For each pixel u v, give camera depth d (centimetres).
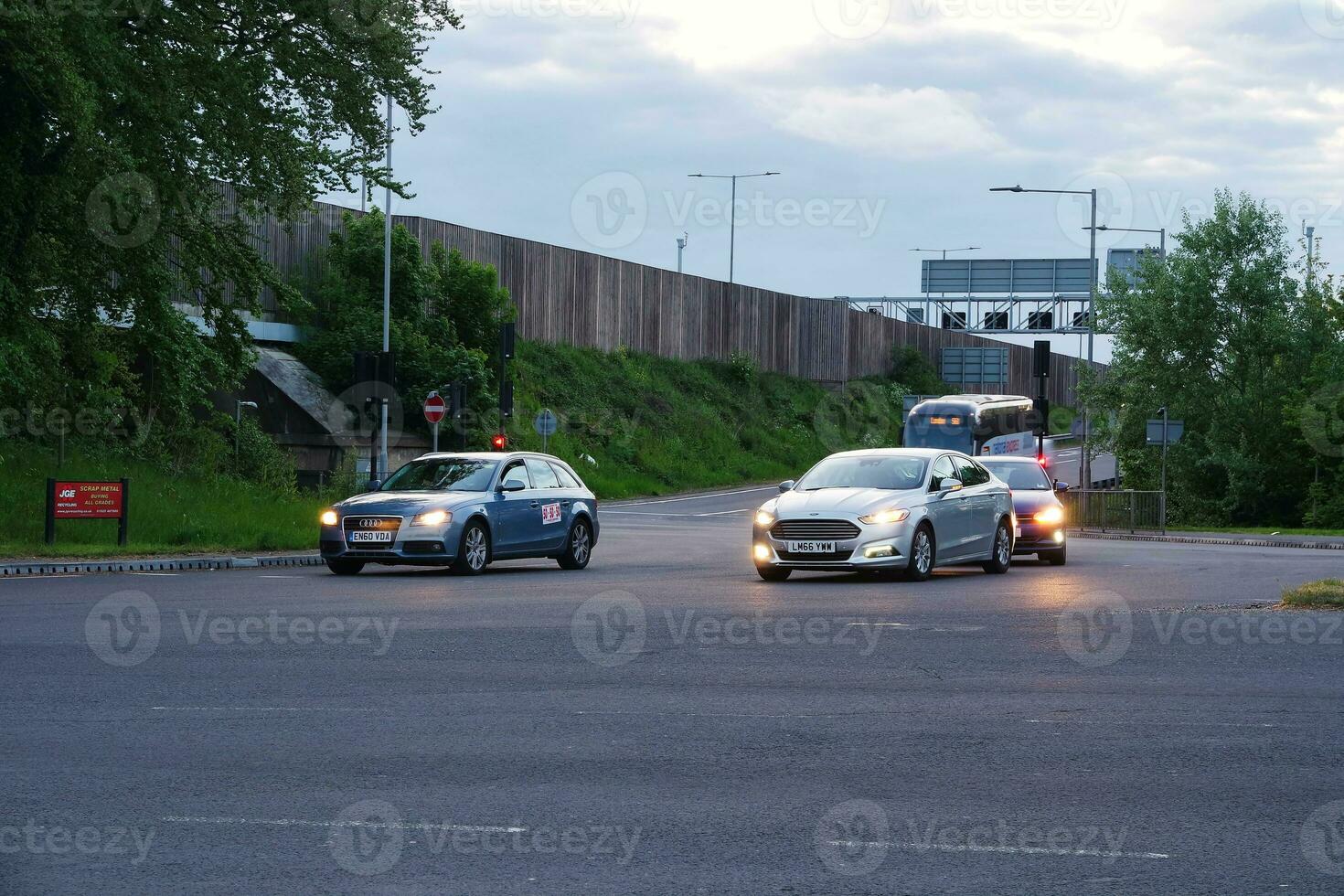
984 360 9081
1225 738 859
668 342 7525
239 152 2794
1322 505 5022
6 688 1000
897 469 2125
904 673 1104
